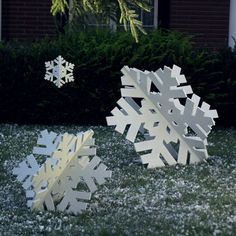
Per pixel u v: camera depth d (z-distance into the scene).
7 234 7.83
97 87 15.34
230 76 15.47
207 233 7.87
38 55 15.32
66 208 8.72
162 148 11.20
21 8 17.34
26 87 15.38
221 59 15.54
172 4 17.62
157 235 7.75
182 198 9.38
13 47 15.64
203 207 8.95
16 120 15.71
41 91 15.39
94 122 15.66
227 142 13.59
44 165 8.60
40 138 8.91
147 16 17.77
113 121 10.89
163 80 11.02
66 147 8.66
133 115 10.97
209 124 11.34
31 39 17.38
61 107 15.45
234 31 17.77
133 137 11.00
